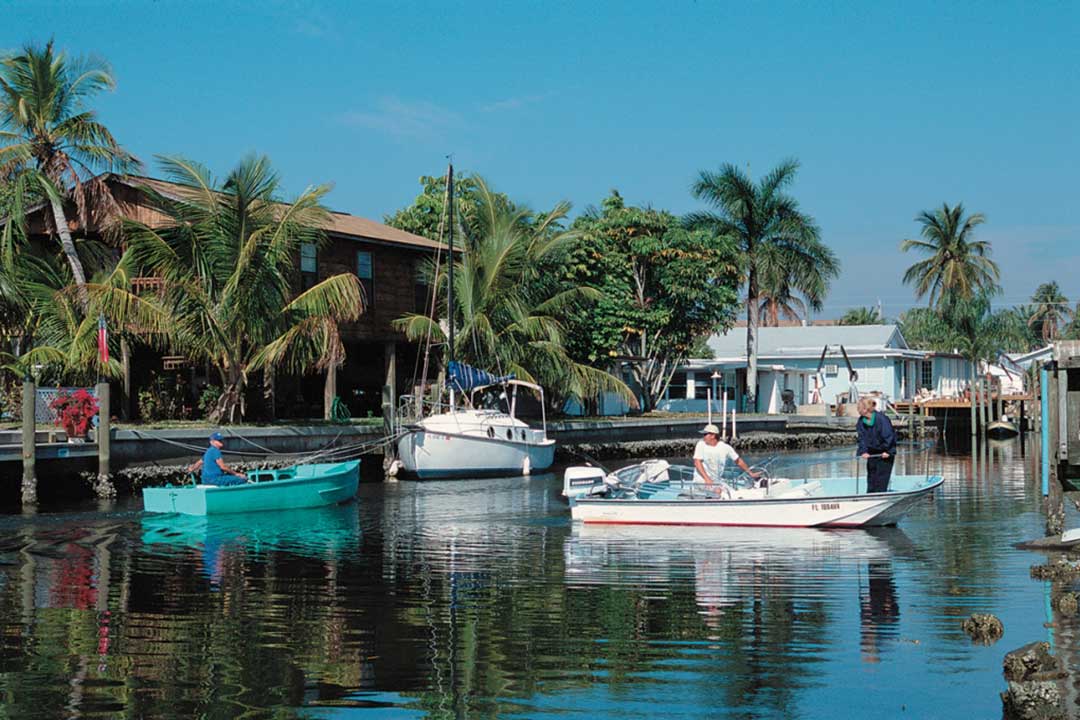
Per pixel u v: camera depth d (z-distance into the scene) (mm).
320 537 16906
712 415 44938
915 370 62906
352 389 38469
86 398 22406
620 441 37906
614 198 49156
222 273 26766
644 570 13594
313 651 9609
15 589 12516
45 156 29906
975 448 42531
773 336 63531
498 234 33875
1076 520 18391
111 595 12156
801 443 44781
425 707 8078
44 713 7969
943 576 12961
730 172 49688
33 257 29766
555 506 21469
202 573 13594
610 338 41500
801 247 50000
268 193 26875
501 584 12719
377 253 33906
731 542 15969
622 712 7938
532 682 8680
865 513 17125
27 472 20562
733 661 9211
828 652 9453
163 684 8656
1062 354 15000
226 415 27094
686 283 44469
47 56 29719
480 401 33688
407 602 11703
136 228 25891
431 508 21172
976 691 8320
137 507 20406
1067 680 8328
